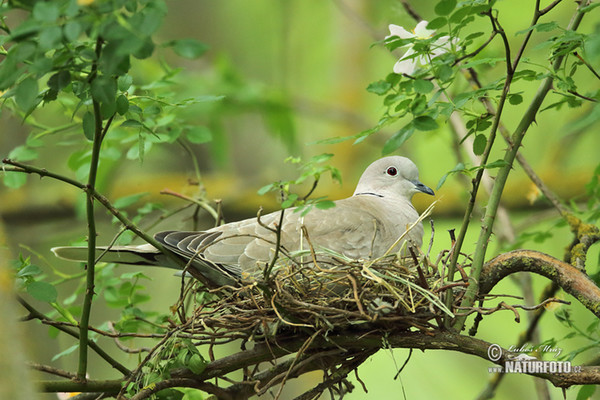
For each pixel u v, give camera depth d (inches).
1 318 168.2
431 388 724.7
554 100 660.1
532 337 435.8
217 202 409.1
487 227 309.7
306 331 306.2
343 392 327.9
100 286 394.3
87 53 232.2
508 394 710.5
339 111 695.7
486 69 429.1
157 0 225.3
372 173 462.0
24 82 231.1
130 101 339.3
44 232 650.8
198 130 414.3
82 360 295.4
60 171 642.2
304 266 328.5
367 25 583.8
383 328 304.3
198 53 229.0
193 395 376.5
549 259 314.8
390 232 409.7
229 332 313.0
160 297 669.9
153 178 655.8
